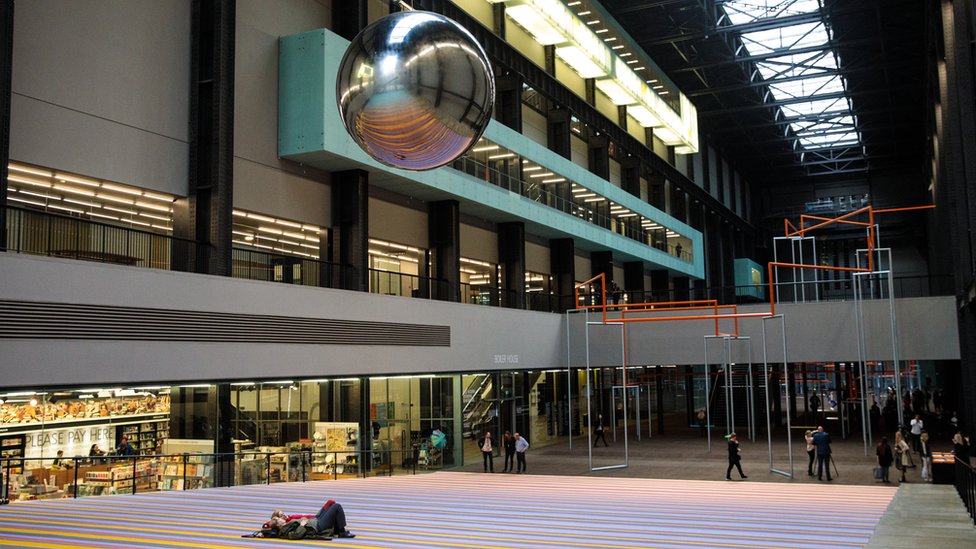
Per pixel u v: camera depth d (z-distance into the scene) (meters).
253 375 23.44
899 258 91.38
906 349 37.56
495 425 36.88
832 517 16.03
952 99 34.19
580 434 46.78
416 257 36.62
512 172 40.50
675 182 68.12
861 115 74.94
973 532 13.75
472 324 35.22
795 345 39.66
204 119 25.28
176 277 21.25
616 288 55.34
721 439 42.72
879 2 51.94
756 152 87.19
